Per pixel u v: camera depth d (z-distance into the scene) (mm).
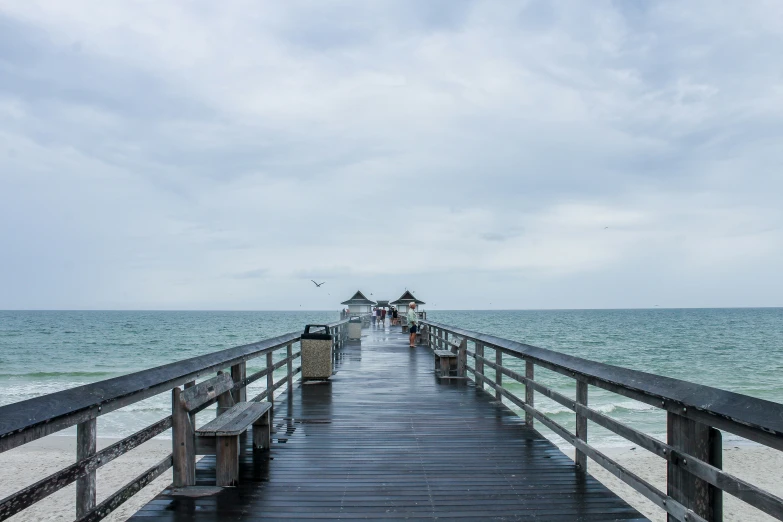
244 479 4488
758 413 2191
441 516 3734
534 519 3680
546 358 5266
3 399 19922
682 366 34281
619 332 70500
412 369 12039
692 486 2801
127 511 8750
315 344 10172
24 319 139125
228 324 102188
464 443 5668
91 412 3043
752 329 78375
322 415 7082
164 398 18562
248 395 16328
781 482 10773
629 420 15867
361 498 4070
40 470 11508
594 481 4457
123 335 68062
